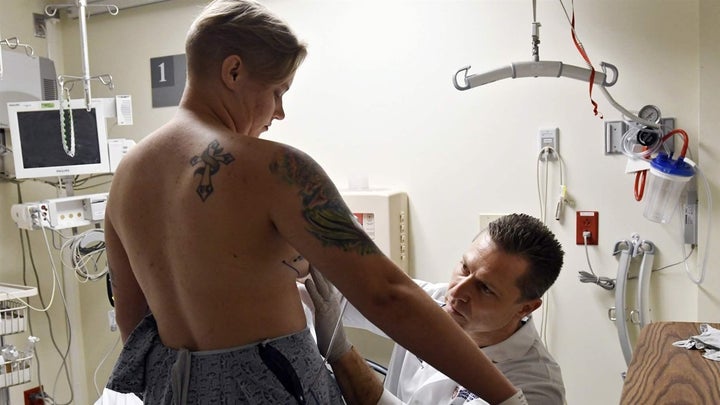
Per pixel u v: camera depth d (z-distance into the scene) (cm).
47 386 317
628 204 221
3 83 264
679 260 215
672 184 204
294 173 84
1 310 252
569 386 235
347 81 263
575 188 228
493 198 242
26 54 295
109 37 313
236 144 86
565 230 231
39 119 259
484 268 135
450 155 247
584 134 226
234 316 88
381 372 179
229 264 85
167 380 93
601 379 230
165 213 89
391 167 258
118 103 268
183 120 92
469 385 84
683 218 213
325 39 266
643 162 208
